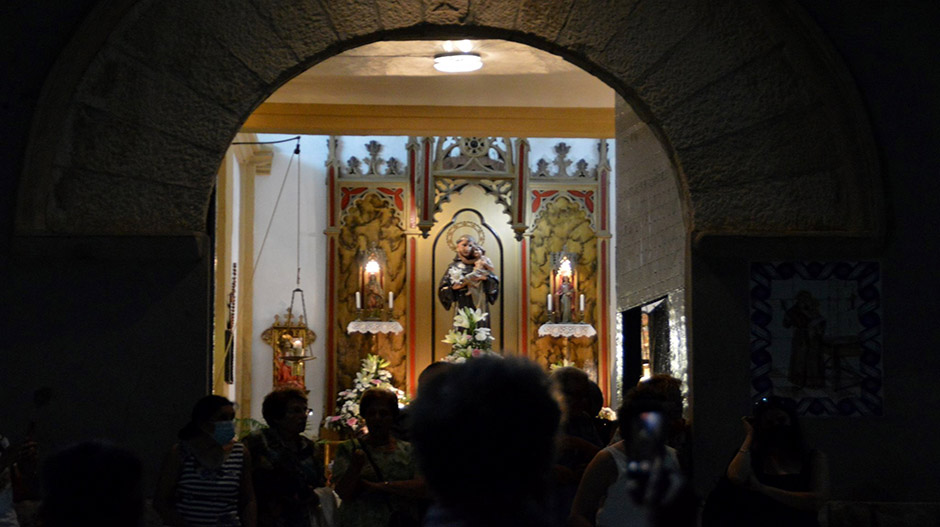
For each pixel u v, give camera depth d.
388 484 5.41
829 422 5.98
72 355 5.79
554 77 10.31
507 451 1.88
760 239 5.98
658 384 5.85
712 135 6.09
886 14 6.16
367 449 5.55
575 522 4.44
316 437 16.16
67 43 5.79
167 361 5.80
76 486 2.31
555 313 16.91
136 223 5.86
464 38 6.17
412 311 16.88
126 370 5.79
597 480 4.45
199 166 5.92
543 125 11.46
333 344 16.47
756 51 6.11
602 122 11.47
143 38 5.91
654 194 7.23
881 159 6.08
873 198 6.01
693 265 6.03
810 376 5.98
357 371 16.70
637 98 6.12
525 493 1.90
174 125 5.91
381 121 11.41
